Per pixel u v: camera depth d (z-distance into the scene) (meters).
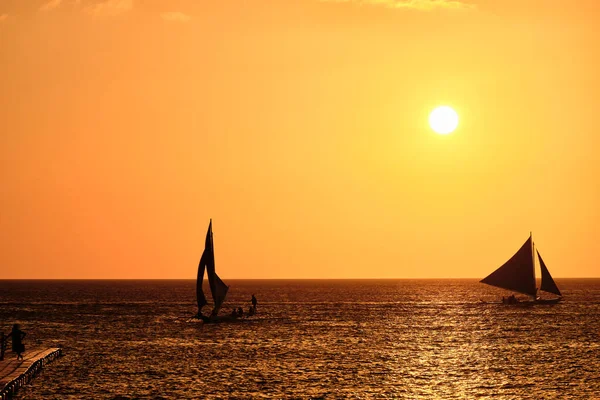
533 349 157.00
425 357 144.38
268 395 107.88
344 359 141.00
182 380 118.25
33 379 117.44
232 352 149.75
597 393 110.31
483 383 117.50
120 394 107.88
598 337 179.38
